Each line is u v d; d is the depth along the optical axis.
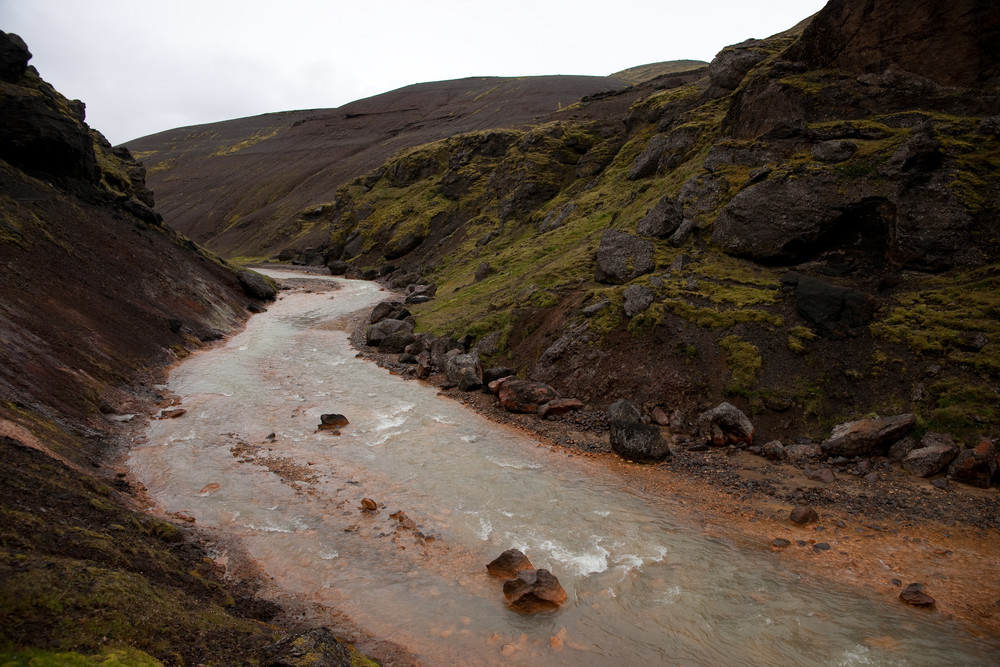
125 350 28.36
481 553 14.38
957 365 19.02
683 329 24.16
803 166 26.92
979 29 25.58
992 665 10.57
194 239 150.88
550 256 41.38
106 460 18.41
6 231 30.05
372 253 87.31
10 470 12.21
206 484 17.55
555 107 178.75
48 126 39.31
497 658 10.95
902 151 24.39
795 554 14.25
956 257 22.30
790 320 23.02
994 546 14.05
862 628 11.66
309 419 23.67
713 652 11.08
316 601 12.38
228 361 32.53
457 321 35.09
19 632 7.51
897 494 16.33
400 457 20.09
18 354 20.83
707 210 30.25
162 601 9.55
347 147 190.38
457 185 85.44
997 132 23.58
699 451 20.14
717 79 45.91
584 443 21.27
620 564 13.89
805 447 18.98
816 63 31.56
